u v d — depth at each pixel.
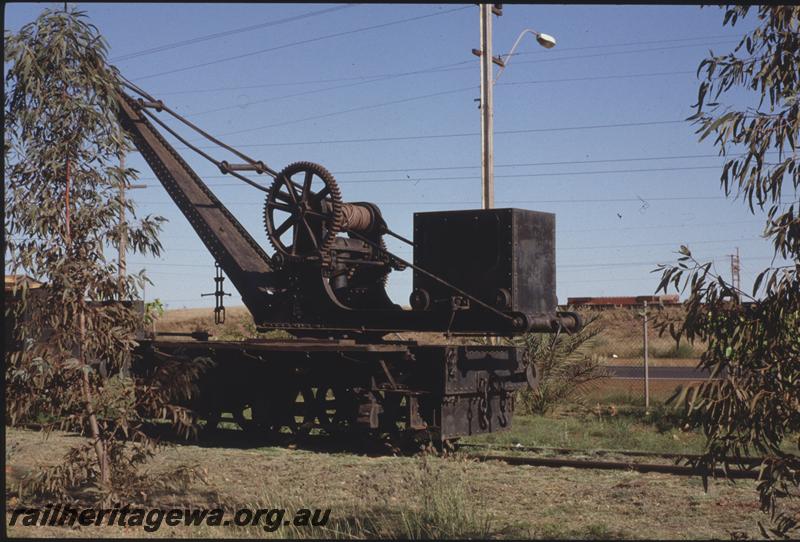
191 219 16.75
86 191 8.84
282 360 15.02
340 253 14.80
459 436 13.52
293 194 14.80
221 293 16.31
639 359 33.09
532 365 14.85
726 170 5.92
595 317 19.22
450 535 7.69
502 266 13.05
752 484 10.13
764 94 5.89
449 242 13.52
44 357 8.52
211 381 15.86
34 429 15.47
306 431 14.84
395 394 13.84
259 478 10.93
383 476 10.88
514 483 10.42
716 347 5.95
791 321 5.80
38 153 8.62
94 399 8.93
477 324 13.19
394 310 13.98
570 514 8.73
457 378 13.41
